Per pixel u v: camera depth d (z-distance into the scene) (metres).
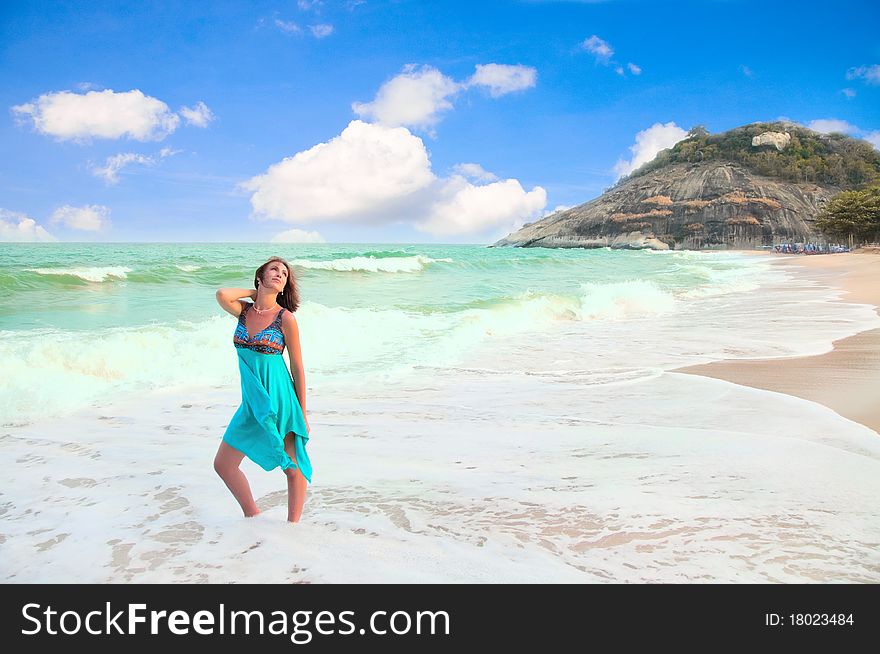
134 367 7.71
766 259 63.09
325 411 6.09
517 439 5.09
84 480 4.22
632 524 3.34
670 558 2.95
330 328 10.48
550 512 3.53
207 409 6.25
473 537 3.22
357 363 8.66
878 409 5.80
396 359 8.95
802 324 12.41
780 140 181.50
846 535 3.16
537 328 12.45
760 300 18.03
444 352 9.51
